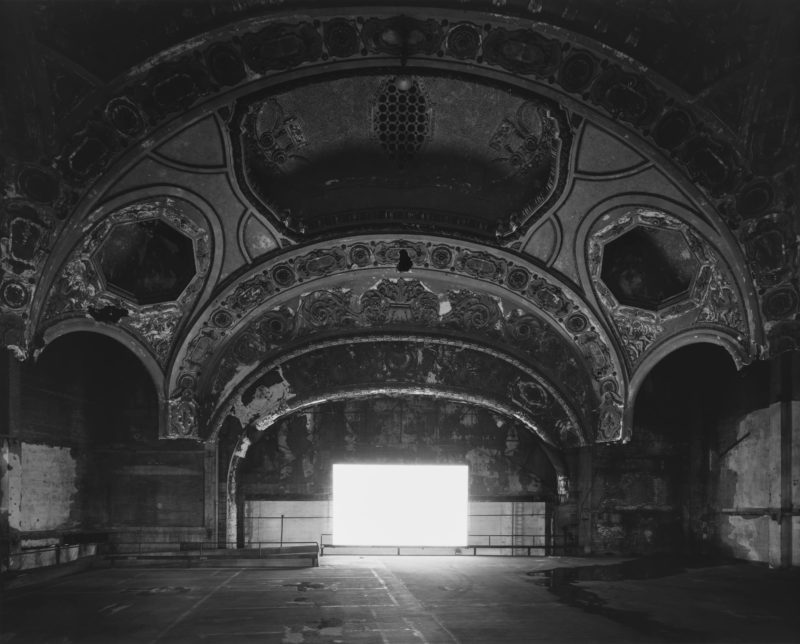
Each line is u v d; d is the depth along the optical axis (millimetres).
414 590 11312
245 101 11969
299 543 18203
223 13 10281
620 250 14719
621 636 7836
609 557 16188
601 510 16641
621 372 15836
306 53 11156
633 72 11031
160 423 15664
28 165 11430
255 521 18578
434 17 10625
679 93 11109
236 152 12867
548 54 11117
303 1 10242
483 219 14711
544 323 16344
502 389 17172
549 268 15141
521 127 13102
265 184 13938
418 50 11266
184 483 16328
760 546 14219
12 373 12820
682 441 16938
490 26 10773
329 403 17578
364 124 13266
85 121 11219
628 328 15516
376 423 17609
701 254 13625
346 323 16750
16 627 8547
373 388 17031
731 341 13773
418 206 14656
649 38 10562
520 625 8484
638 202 13305
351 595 10820
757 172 11859
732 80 10867
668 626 8359
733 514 15242
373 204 14633
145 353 15352
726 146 11656
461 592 11078
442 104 12930
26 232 12039
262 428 17016
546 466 17547
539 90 11828
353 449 17500
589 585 11781
